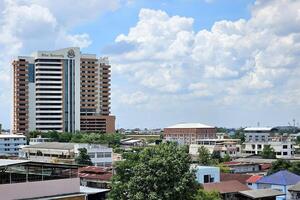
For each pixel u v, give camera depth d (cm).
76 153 15550
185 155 5684
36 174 5178
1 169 4959
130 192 5434
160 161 5409
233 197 7825
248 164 12925
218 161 14888
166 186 5350
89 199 6019
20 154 17788
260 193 7856
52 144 17138
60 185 5044
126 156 5806
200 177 8181
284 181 8375
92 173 8969
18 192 4656
